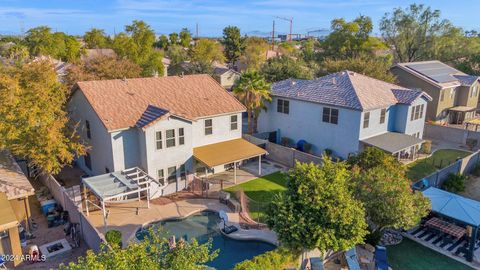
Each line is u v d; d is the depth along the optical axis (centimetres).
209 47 8950
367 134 3422
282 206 1769
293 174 1852
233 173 3322
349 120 3366
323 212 1708
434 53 7325
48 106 2594
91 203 2492
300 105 3800
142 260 1122
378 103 3428
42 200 2583
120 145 2727
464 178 3056
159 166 2803
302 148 3844
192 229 2384
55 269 1816
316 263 1817
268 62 6475
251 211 2570
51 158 2562
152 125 2667
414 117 3750
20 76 2633
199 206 2666
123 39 7175
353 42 8050
